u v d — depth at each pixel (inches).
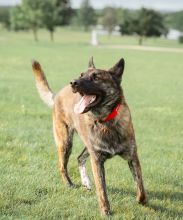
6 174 314.3
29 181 300.2
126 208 266.5
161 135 484.4
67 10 2765.7
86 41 2731.3
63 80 936.3
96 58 1502.2
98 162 263.6
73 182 317.4
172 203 281.0
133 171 270.2
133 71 1205.1
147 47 2322.8
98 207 266.5
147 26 2662.4
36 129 462.6
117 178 322.7
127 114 261.7
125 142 261.7
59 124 312.7
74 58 1497.3
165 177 329.1
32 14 2635.3
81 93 256.7
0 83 835.4
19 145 391.5
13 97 672.4
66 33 4138.8
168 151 412.8
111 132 258.7
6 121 494.6
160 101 727.1
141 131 498.9
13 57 1441.9
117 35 4037.9
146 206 272.2
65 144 311.3
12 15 2893.7
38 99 668.1
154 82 991.6
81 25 5118.1
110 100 256.5
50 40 2753.4
